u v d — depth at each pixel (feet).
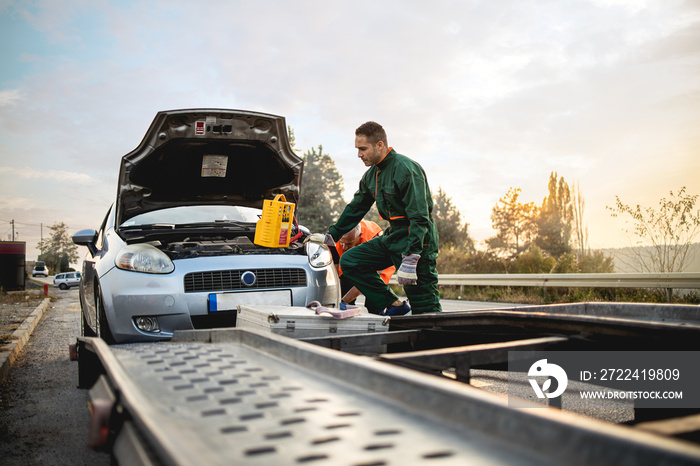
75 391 12.71
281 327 7.43
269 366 4.11
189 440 2.55
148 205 15.58
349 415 2.84
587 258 43.32
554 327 5.90
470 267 54.24
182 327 11.78
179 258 12.64
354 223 13.73
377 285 12.73
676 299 31.04
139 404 2.90
